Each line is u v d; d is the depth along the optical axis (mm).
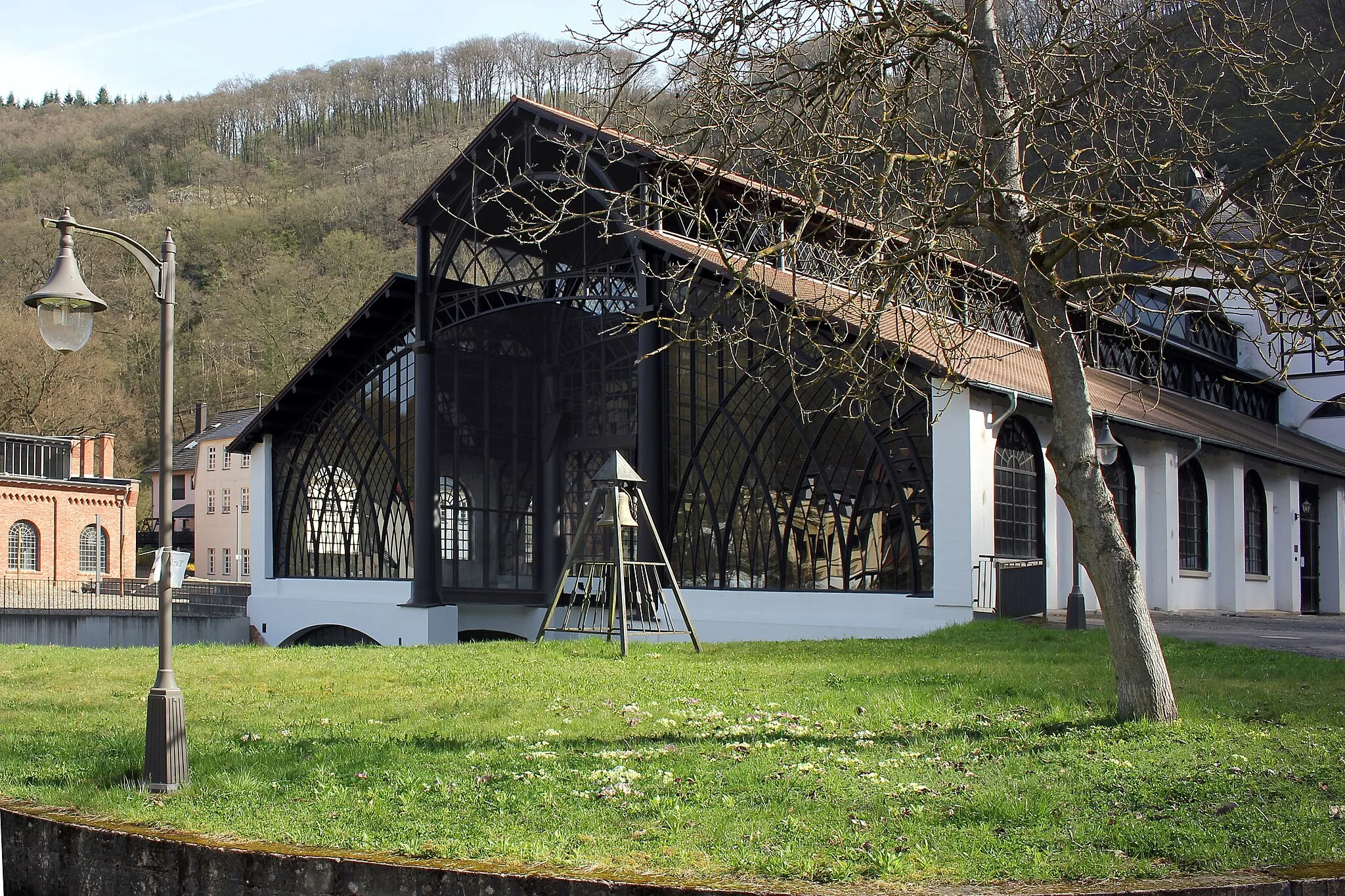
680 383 23766
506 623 28641
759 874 6207
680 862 6402
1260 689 12039
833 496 21562
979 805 7234
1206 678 13039
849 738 9836
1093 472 10109
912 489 20562
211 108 109000
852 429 21344
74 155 101750
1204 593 29094
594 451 27531
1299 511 33844
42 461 50531
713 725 10586
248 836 7211
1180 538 28172
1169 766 8156
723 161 10688
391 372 29562
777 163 10773
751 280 12758
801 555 21953
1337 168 10422
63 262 8305
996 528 20812
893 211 11375
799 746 9398
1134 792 7484
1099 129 10797
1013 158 10289
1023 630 18094
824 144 10484
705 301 21734
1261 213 10312
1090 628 19016
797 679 13633
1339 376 40281
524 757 9086
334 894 6566
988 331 25094
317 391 31219
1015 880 6008
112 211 94562
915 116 11500
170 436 8562
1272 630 20797
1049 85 11211
